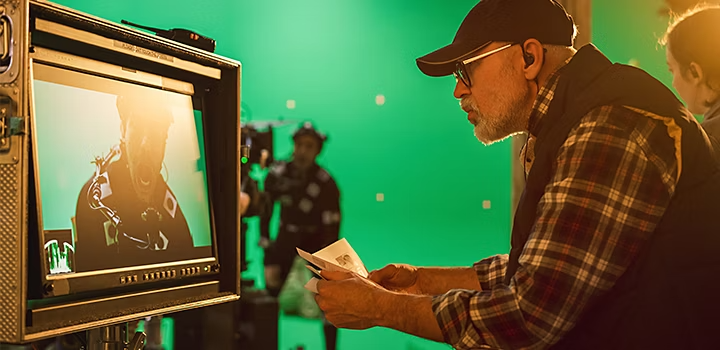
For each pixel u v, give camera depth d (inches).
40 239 37.5
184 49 49.7
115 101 45.3
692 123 45.4
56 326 38.7
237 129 56.2
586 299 42.0
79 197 41.3
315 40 327.9
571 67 47.8
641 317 43.4
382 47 325.1
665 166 42.8
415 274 62.6
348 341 199.6
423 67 53.4
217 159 56.6
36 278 37.7
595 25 134.0
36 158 37.4
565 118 45.6
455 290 45.9
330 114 332.8
